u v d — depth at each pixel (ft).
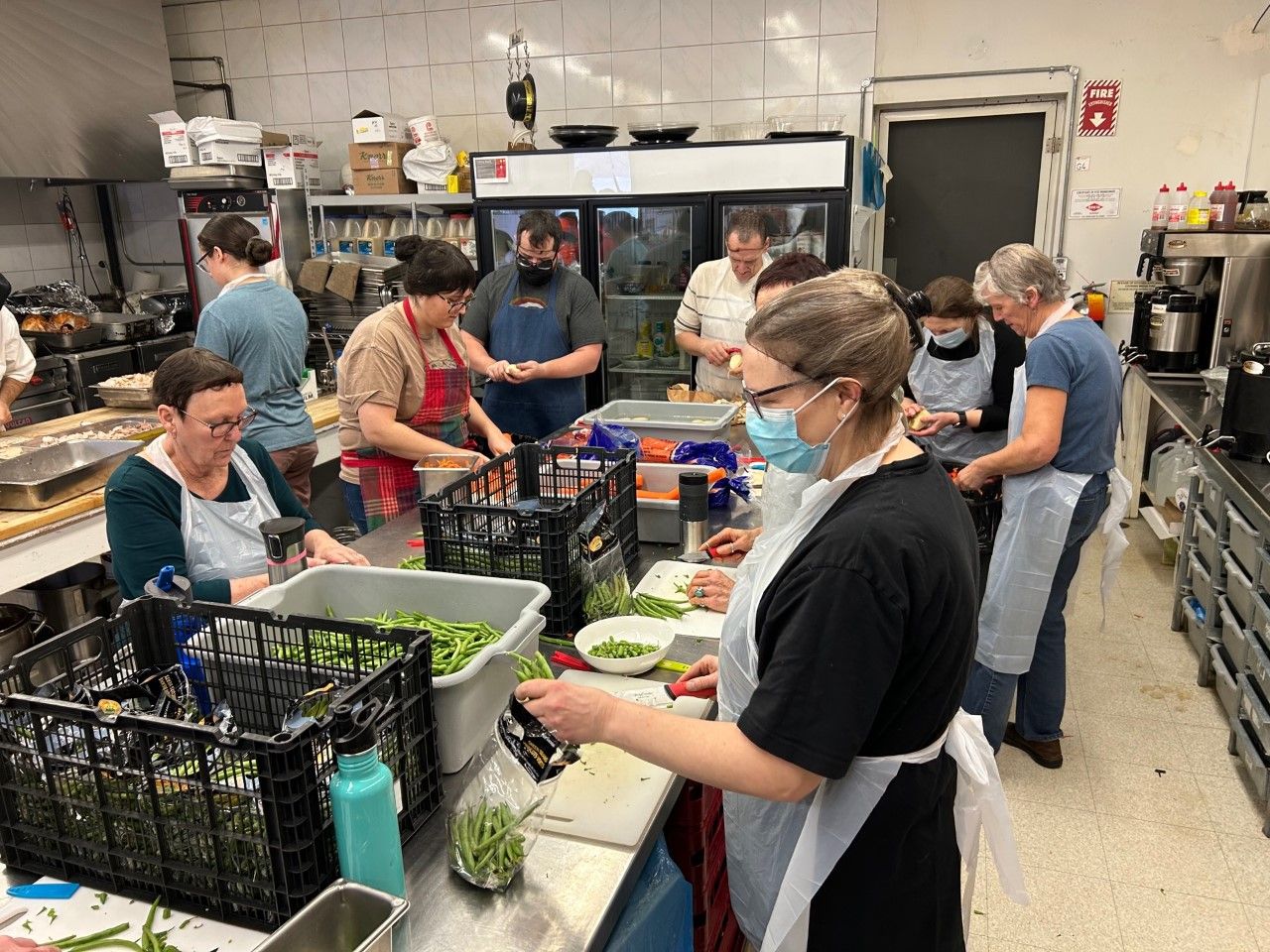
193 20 18.04
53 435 10.66
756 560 4.14
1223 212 12.91
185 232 15.79
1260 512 7.95
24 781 3.57
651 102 16.16
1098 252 15.35
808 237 13.60
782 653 3.24
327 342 14.51
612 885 3.64
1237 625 9.16
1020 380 8.33
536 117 16.74
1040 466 7.84
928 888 3.93
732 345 11.50
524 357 11.71
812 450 3.53
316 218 16.57
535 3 16.26
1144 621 12.01
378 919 2.98
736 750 3.32
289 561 5.43
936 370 10.02
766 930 4.16
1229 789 8.66
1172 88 14.42
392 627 4.13
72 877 3.63
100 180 16.37
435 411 9.24
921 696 3.54
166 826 3.40
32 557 8.82
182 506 6.19
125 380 12.34
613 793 4.24
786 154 12.76
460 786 4.20
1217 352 12.92
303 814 3.24
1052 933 7.05
